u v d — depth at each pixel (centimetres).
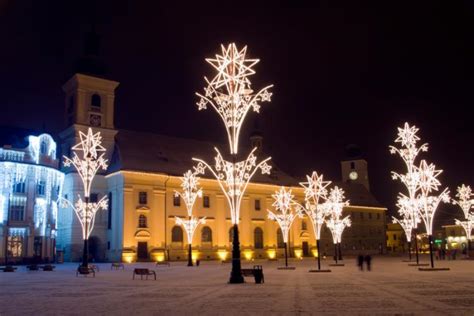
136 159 7488
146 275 3616
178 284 2917
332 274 3878
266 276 3647
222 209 8188
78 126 7369
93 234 7219
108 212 7400
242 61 2911
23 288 2705
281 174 9681
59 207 7469
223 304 1806
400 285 2655
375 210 11494
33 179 6394
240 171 3022
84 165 4219
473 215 6900
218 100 2925
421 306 1683
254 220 8662
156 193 7406
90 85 7600
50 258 6519
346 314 1494
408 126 4134
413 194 4162
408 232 6397
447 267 4569
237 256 2938
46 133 6800
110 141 7681
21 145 6519
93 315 1547
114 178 7338
